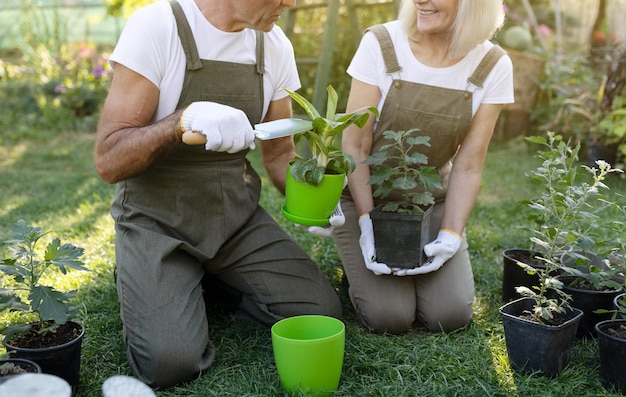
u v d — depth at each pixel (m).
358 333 2.16
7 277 2.52
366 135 2.25
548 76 5.17
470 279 2.27
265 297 2.15
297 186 1.91
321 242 2.95
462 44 2.08
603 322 1.91
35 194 3.80
